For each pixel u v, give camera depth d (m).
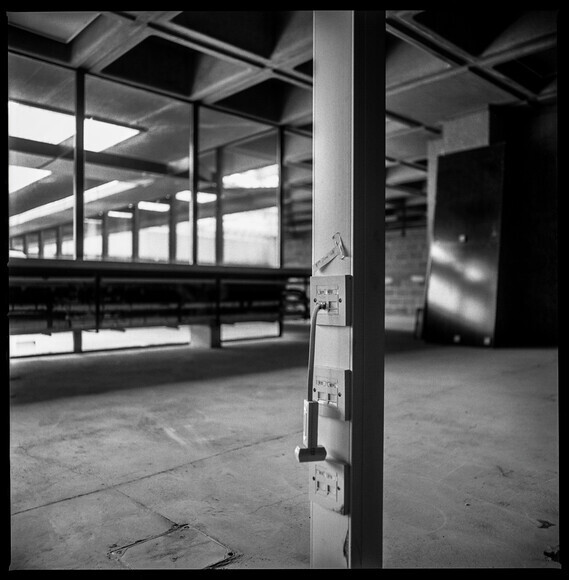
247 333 9.39
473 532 1.68
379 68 1.31
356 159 1.27
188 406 3.44
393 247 14.80
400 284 14.68
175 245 8.23
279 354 6.14
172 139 7.25
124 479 2.12
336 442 1.31
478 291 6.76
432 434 2.78
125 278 5.48
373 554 1.32
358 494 1.28
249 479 2.13
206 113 6.75
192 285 6.09
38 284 4.87
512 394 3.78
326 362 1.35
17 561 1.47
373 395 1.31
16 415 3.18
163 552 1.53
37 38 5.07
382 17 1.31
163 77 6.01
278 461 2.35
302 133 7.72
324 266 1.36
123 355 6.02
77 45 5.21
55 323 4.98
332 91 1.33
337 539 1.32
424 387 4.03
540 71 6.52
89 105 6.24
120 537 1.62
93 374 4.69
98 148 6.66
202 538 1.62
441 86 6.24
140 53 5.80
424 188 12.01
